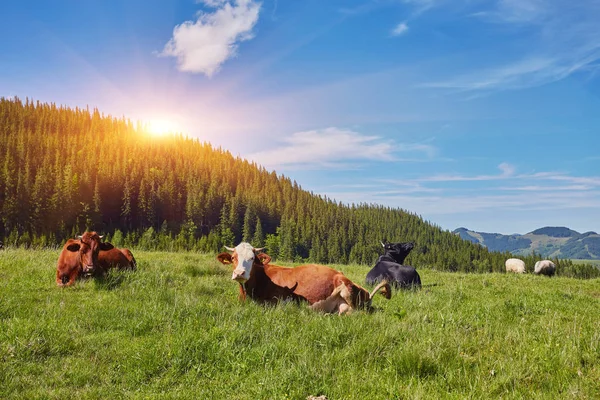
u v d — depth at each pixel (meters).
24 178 150.75
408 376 5.92
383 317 8.85
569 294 13.47
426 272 21.98
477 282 17.36
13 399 5.30
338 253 195.75
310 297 9.94
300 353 6.64
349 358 6.57
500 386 5.58
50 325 7.72
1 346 6.68
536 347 6.88
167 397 5.48
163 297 10.41
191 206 187.38
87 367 6.35
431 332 7.67
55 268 13.51
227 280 13.76
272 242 178.00
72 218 151.88
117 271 12.87
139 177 191.75
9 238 123.94
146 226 177.88
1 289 10.56
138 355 6.62
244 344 7.13
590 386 5.52
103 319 8.50
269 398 5.39
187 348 6.78
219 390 5.71
